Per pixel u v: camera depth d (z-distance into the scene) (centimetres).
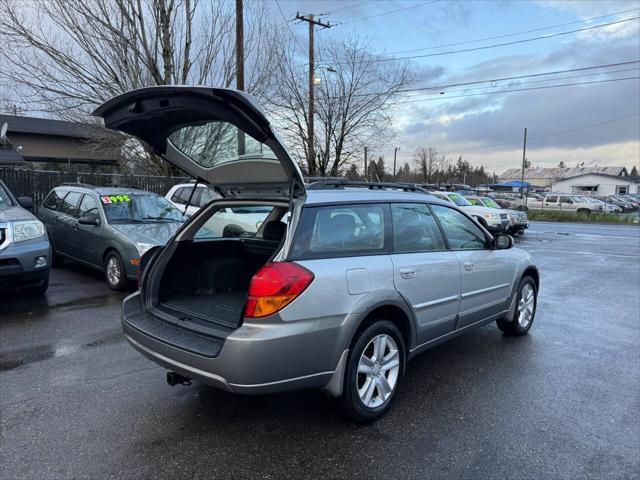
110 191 809
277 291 279
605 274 999
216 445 303
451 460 293
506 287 498
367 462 289
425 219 408
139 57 1397
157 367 427
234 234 514
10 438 304
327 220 326
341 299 305
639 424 344
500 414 354
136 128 343
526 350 498
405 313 355
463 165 10556
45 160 2944
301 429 326
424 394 386
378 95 2397
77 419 331
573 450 308
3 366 422
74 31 1352
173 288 400
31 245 602
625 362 468
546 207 3869
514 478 277
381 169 6041
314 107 2320
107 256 725
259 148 325
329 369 303
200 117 319
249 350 273
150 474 271
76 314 587
